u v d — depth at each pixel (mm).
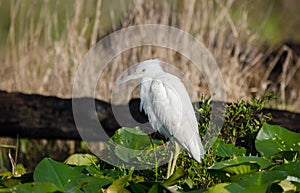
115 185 6738
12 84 13469
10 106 11750
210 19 13547
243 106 8344
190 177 7641
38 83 13391
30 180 7148
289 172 7051
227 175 7062
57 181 6805
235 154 7969
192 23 13438
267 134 8094
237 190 6512
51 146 11906
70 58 13430
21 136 11883
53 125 11695
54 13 13609
